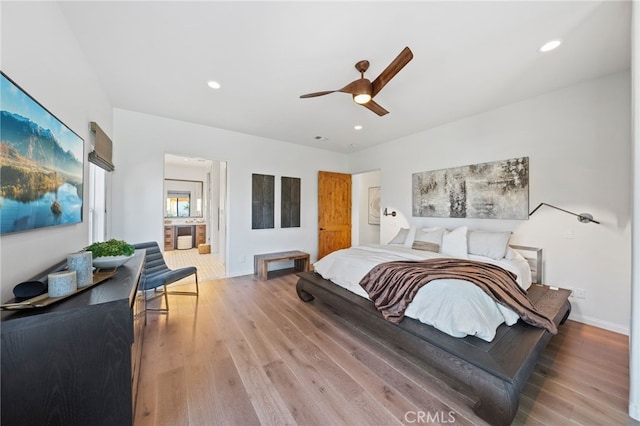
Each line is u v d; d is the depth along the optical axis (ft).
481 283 6.24
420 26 5.87
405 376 5.90
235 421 4.59
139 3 5.23
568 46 6.59
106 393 3.72
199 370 6.05
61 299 3.74
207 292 11.82
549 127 9.21
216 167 21.72
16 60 3.90
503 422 4.31
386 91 9.11
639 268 4.64
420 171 13.85
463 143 11.86
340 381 5.71
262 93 9.38
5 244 3.58
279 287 12.62
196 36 6.29
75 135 5.97
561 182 8.97
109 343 3.75
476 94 9.36
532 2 5.16
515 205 10.10
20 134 3.78
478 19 5.64
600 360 6.48
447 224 12.53
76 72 6.30
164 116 11.75
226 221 14.49
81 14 5.51
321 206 17.63
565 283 8.91
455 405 5.02
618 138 7.89
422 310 6.27
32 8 4.33
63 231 5.48
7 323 3.11
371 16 5.58
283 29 6.02
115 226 10.75
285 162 16.22
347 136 14.80
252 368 6.15
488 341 5.32
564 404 5.02
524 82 8.48
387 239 15.78
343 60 7.27
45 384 3.35
